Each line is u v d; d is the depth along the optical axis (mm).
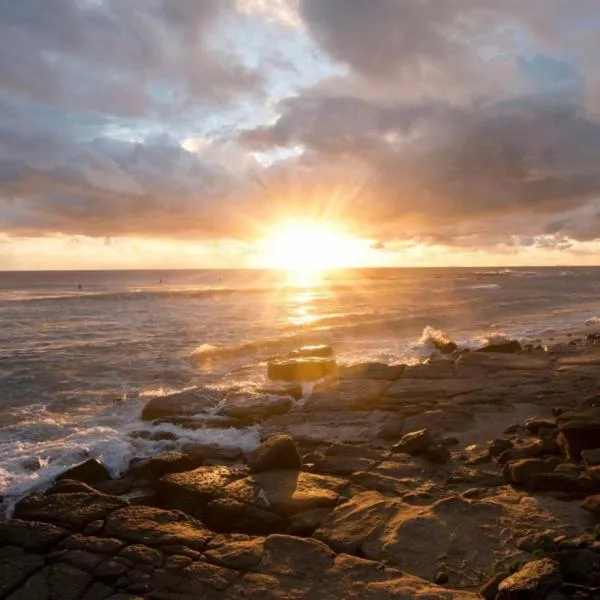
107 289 73062
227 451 10508
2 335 27891
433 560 6117
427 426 11844
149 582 5676
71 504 7281
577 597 5055
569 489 7758
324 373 17281
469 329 31203
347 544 6469
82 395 15789
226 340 26609
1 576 5777
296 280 114562
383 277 143250
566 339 25328
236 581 5691
